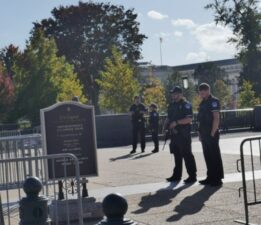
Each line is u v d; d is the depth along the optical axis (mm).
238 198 9695
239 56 55562
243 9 53938
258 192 10148
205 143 11266
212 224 7910
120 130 27500
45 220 5703
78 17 65250
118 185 12102
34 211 5637
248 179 11750
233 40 55250
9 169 12211
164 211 8969
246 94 47969
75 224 8516
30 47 48750
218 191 10508
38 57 48344
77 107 9250
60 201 8641
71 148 9211
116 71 50594
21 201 5688
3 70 51531
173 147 12094
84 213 8695
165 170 14391
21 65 48688
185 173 13547
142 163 16531
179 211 8914
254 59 54750
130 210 9172
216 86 81375
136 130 20531
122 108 50312
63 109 9203
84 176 9188
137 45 68125
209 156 11227
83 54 66062
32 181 5707
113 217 3566
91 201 8781
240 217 8273
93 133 9281
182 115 11836
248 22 53781
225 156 16797
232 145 21453
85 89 65938
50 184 10570
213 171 11227
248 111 32844
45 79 47844
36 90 47406
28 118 47188
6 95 46531
